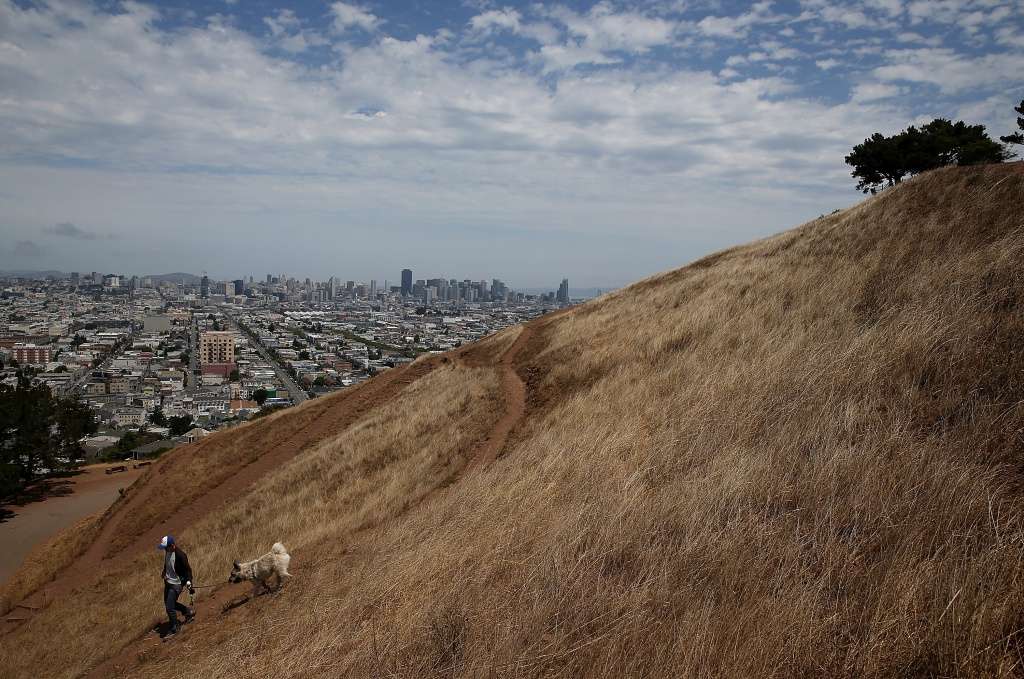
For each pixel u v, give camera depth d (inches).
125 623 518.0
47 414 1464.1
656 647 183.8
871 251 653.9
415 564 328.2
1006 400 281.6
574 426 528.4
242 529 716.7
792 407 353.1
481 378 898.1
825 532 228.5
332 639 276.8
